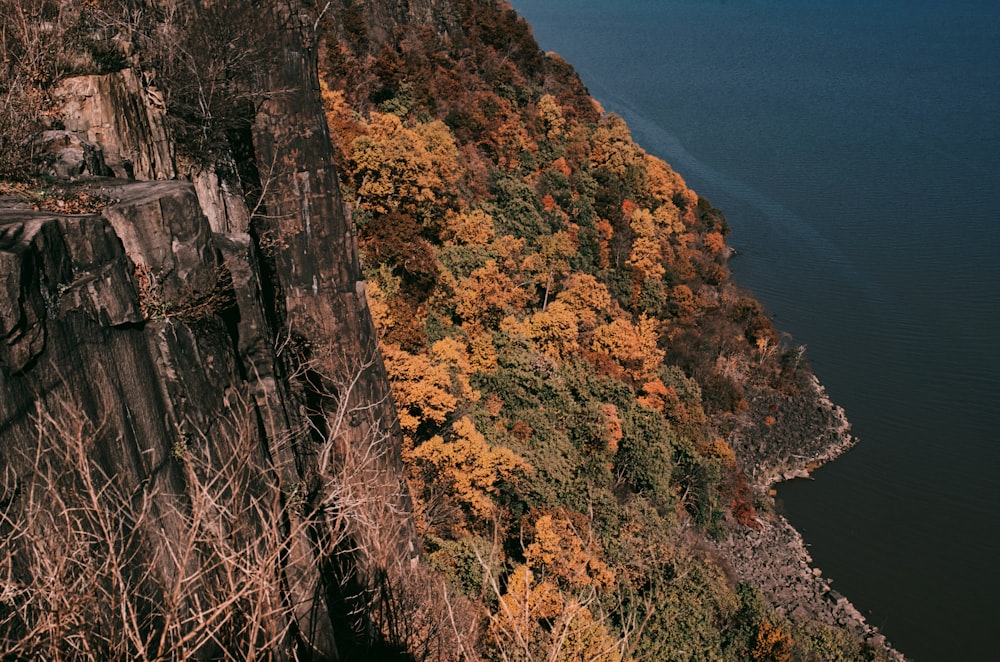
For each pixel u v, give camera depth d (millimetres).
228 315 9656
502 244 60844
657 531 37844
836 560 55219
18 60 10422
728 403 72000
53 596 5230
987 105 185500
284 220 15789
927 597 51938
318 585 9867
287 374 14055
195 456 8047
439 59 78375
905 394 75250
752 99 192750
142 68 12109
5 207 7438
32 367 6105
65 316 6547
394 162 44719
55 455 6238
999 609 51156
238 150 14844
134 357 7457
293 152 15609
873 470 65188
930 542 57219
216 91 13445
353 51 66875
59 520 6184
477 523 29750
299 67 15328
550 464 38812
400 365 30984
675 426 60469
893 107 184750
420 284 45812
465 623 10578
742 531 56062
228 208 13414
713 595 36438
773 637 36438
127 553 6848
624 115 174250
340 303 16484
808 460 66375
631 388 55562
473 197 67938
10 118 9039
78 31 11266
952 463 66000
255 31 14508
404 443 29719
